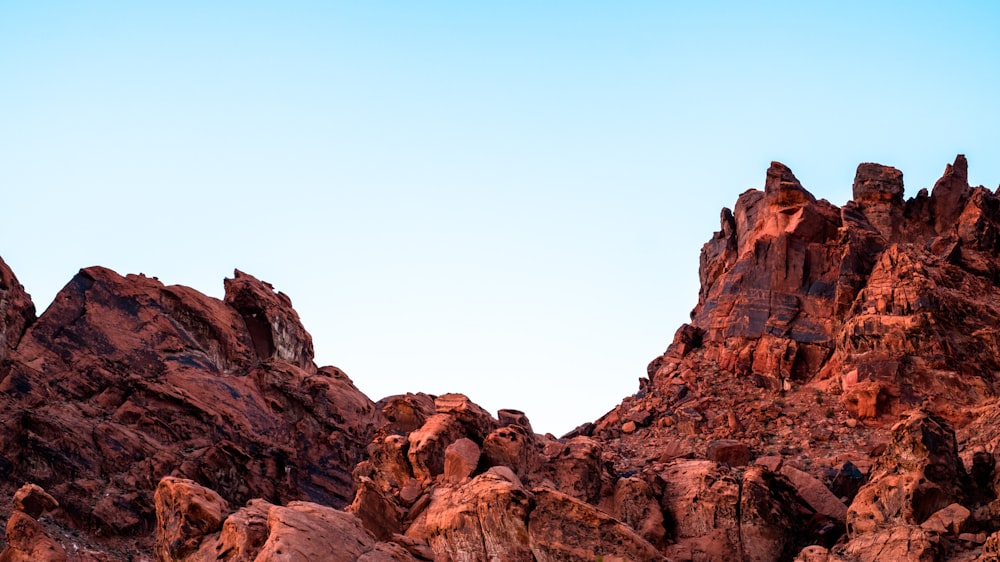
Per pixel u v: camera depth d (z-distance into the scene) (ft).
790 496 189.47
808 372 233.96
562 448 195.42
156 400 227.61
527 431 203.21
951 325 222.89
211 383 235.61
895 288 227.20
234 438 229.45
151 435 223.10
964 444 197.98
